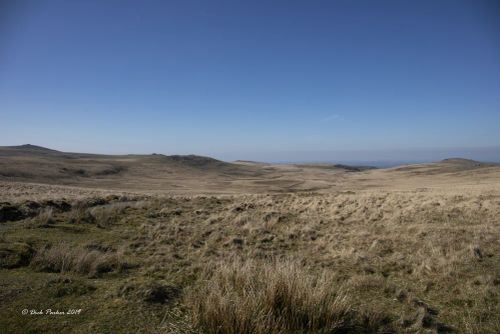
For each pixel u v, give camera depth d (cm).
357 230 1345
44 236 1052
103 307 507
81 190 5500
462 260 846
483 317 538
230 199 2684
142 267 769
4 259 713
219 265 762
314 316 465
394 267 838
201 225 1446
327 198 2433
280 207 2130
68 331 431
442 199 2047
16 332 425
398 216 1588
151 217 1611
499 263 832
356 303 588
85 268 704
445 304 600
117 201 2248
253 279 570
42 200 1862
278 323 438
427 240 1079
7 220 1345
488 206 1656
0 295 531
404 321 512
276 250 1053
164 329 439
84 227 1263
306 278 568
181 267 777
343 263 883
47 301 520
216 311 446
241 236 1238
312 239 1234
